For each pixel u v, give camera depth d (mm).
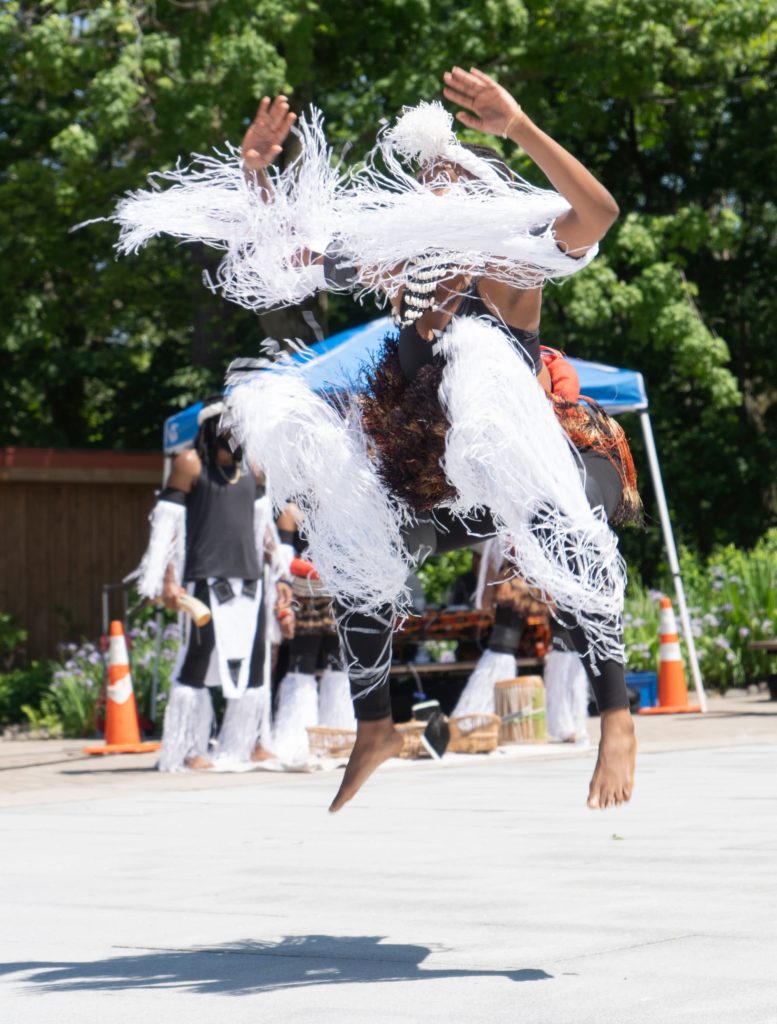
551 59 25453
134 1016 4848
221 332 34000
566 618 5598
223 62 22562
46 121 32531
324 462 5773
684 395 32938
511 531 5516
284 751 14336
